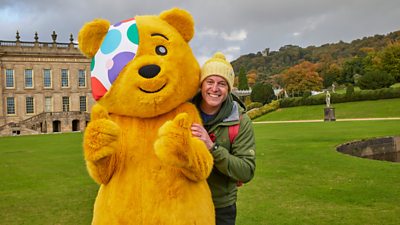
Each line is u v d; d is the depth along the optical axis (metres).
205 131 3.50
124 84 3.28
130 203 3.25
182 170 3.24
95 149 3.03
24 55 68.69
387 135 24.92
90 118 3.19
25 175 14.64
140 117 3.39
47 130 65.00
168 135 2.95
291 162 15.70
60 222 8.52
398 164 14.76
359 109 58.16
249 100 81.06
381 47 134.50
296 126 39.91
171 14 3.65
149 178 3.28
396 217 8.22
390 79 67.19
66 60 71.88
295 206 9.20
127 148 3.34
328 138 25.05
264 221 8.12
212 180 3.89
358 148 22.17
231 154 3.85
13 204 10.14
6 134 59.81
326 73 103.50
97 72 3.47
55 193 11.32
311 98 66.25
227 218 3.96
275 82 134.25
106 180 3.37
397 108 55.59
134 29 3.47
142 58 3.33
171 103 3.38
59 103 71.44
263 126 42.69
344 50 146.62
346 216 8.36
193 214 3.30
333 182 11.70
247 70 160.75
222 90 3.65
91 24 3.54
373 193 10.21
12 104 68.00
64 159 19.30
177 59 3.44
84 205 9.91
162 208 3.24
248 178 3.77
